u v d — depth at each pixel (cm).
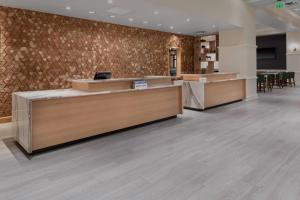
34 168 369
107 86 547
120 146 463
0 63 662
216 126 603
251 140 488
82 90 537
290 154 410
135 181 323
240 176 332
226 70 1091
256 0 993
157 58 1110
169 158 400
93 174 345
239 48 1040
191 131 560
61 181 326
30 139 418
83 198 283
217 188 301
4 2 619
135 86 590
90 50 852
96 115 514
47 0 602
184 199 278
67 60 792
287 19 1423
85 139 507
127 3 634
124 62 969
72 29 799
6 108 681
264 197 279
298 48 1730
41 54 733
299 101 992
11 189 307
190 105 851
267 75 1398
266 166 364
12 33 676
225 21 905
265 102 984
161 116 665
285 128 576
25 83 708
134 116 591
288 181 316
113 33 921
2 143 495
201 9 796
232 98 975
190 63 1291
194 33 1186
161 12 737
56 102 451
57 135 456
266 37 1919
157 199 279
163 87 659
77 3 632
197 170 353
